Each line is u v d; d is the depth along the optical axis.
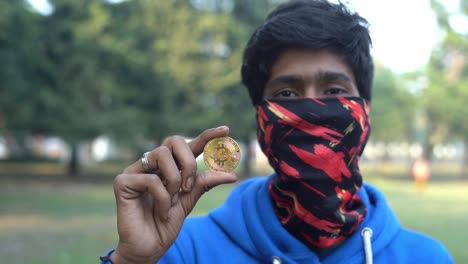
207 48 27.80
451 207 15.32
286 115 1.82
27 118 23.25
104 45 22.98
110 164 41.94
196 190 1.68
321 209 1.78
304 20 1.83
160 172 1.68
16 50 20.88
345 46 1.84
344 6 1.90
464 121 31.92
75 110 23.72
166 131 26.45
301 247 1.82
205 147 1.75
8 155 40.88
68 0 23.06
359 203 1.97
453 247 8.39
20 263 7.04
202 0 29.64
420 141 37.75
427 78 33.19
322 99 1.82
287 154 1.82
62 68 23.34
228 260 1.90
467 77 33.00
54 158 42.97
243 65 2.09
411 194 21.00
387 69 34.78
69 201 16.06
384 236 1.89
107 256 1.63
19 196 17.55
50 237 9.22
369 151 55.28
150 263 1.63
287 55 1.87
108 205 14.99
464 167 38.91
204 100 28.23
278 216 1.96
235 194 2.08
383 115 33.19
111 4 25.58
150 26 25.48
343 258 1.84
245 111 29.64
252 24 31.06
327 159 1.79
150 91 25.84
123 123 24.30
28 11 20.64
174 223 1.65
